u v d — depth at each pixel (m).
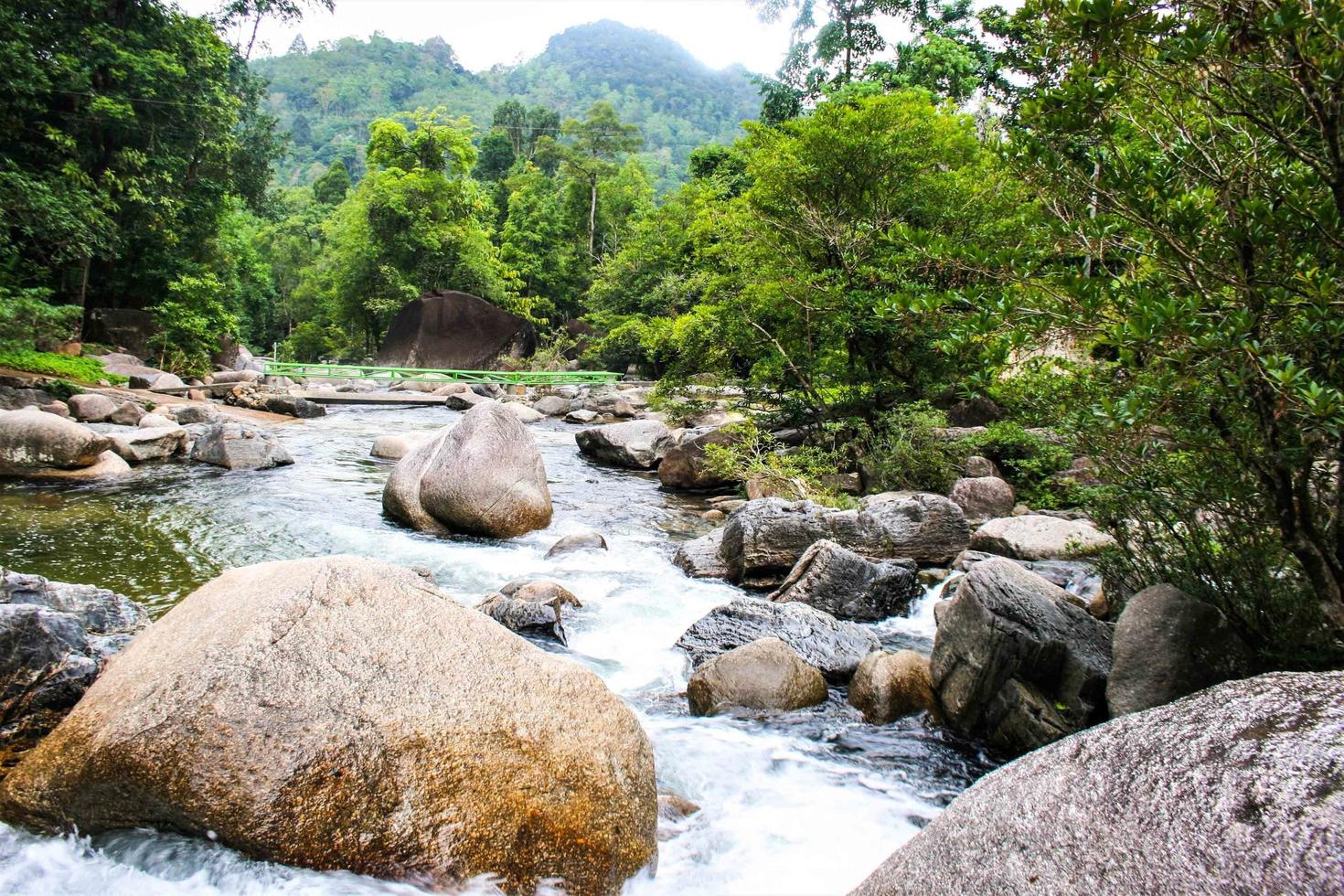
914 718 4.96
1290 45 2.92
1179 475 4.27
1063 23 3.30
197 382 22.92
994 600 4.88
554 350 34.31
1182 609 4.26
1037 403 4.65
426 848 2.82
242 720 2.95
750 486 10.72
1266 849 1.44
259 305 54.34
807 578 6.91
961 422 13.30
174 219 24.20
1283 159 3.40
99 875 2.91
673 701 5.16
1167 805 1.63
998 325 3.54
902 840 3.73
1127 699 4.13
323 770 2.88
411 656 3.22
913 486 11.09
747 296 12.35
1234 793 1.57
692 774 4.25
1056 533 7.91
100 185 22.08
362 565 3.58
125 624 5.21
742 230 12.74
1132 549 5.31
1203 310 3.22
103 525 8.59
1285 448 3.30
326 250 51.09
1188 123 3.62
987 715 4.73
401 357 33.38
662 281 32.84
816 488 10.57
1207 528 4.51
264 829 2.82
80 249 19.81
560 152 51.50
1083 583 6.59
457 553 8.26
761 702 5.03
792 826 3.81
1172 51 3.12
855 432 12.42
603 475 13.80
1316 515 3.81
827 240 12.12
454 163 40.22
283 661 3.09
